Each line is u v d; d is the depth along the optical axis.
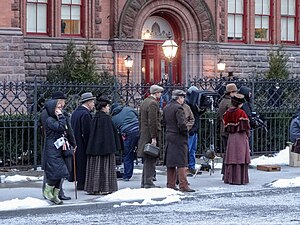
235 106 18.25
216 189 17.47
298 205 15.43
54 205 14.97
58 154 14.94
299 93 24.45
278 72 35.78
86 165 16.86
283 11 40.03
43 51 32.31
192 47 36.06
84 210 15.00
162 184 18.14
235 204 15.59
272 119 24.03
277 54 36.28
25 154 20.44
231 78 25.11
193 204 15.62
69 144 15.20
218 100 22.44
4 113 20.30
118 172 19.22
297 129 19.62
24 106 22.88
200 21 36.09
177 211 14.67
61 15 33.19
